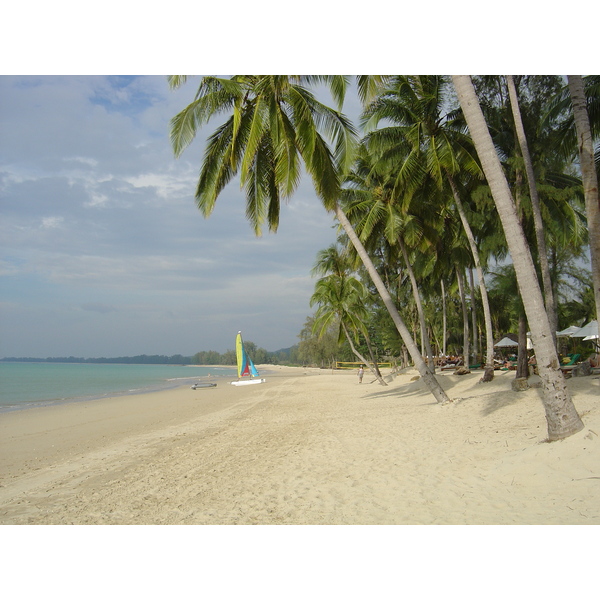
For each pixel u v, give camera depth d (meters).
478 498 4.89
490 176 6.64
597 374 12.74
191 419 15.74
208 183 12.98
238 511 5.31
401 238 18.30
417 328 40.16
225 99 11.78
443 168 15.34
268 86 10.77
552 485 4.84
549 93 13.37
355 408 15.66
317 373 65.19
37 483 7.50
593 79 10.93
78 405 23.38
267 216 13.95
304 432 10.98
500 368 20.80
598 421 6.02
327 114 11.91
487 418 9.66
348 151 12.14
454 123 15.48
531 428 7.91
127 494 6.45
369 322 42.31
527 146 12.70
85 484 7.25
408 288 31.61
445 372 26.42
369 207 17.81
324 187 11.49
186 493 6.28
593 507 4.15
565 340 25.08
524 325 12.94
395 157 16.00
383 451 7.88
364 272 29.83
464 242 21.42
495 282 28.02
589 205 8.07
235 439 10.69
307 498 5.58
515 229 6.44
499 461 6.03
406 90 14.70
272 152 12.86
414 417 11.45
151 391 34.72
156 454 9.41
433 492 5.28
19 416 18.83
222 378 61.06
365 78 10.44
